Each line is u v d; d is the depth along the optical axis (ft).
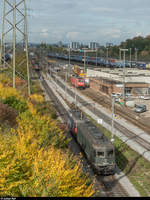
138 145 117.80
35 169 51.93
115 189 77.15
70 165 60.90
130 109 197.67
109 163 86.17
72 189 49.78
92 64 474.90
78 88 309.63
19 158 55.47
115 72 299.58
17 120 100.94
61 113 184.44
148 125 151.84
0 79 225.15
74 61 563.89
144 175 87.25
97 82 291.99
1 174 49.78
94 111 192.65
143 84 233.76
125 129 144.66
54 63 590.14
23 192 48.37
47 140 89.97
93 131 99.40
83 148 102.42
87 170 88.94
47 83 357.41
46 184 48.29
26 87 233.76
